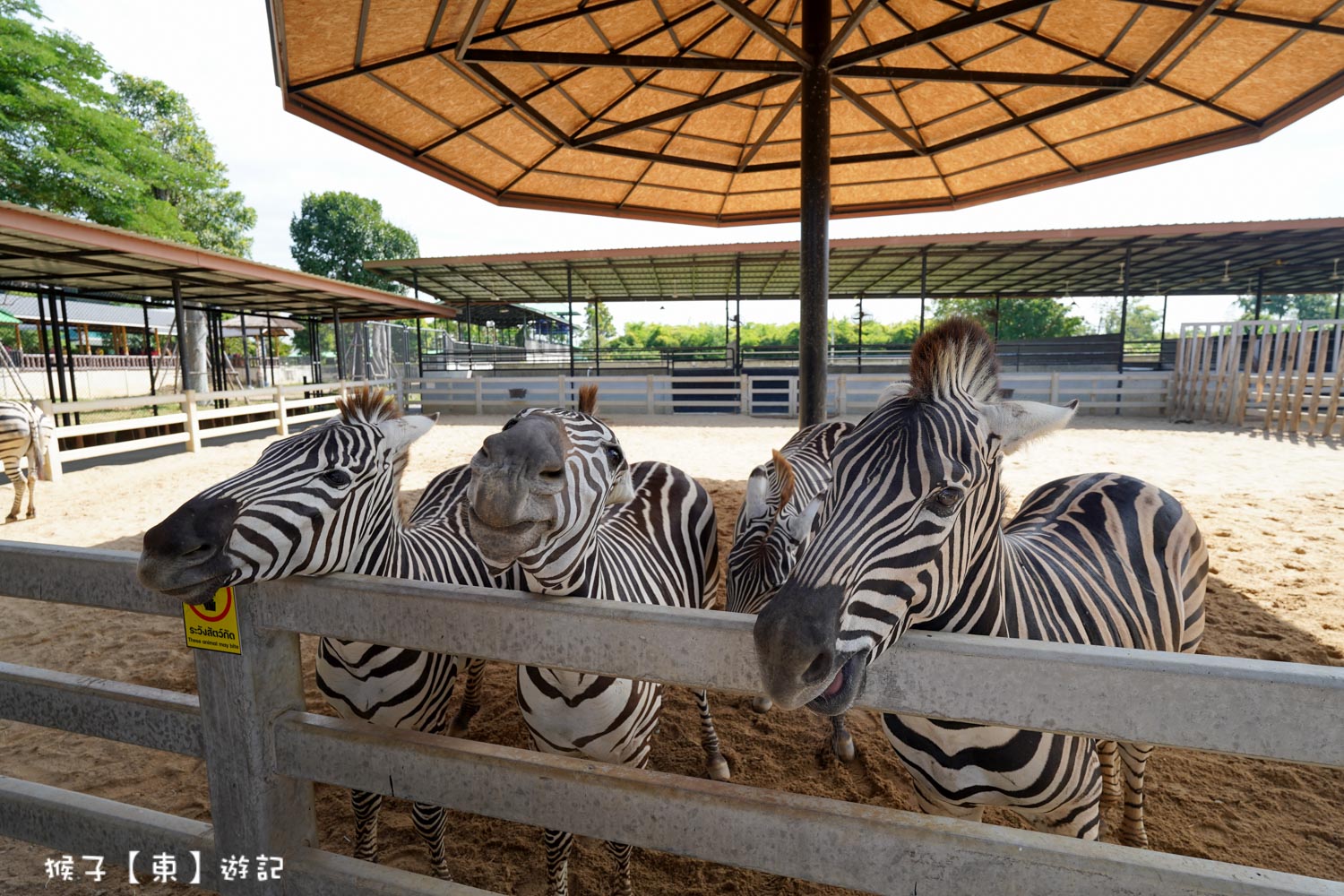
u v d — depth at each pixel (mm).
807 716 3588
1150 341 20172
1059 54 5047
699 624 1134
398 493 2100
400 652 2061
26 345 31750
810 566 1211
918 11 4809
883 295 25875
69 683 1663
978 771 1627
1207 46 4520
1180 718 949
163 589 1354
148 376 29078
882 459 1301
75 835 1699
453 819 2838
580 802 1248
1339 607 4570
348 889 1423
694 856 1196
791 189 7023
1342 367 11039
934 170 6609
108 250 9547
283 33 3621
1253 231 14094
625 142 6199
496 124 5555
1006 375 15938
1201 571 2371
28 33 19609
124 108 27500
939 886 1070
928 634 1094
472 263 17297
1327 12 3971
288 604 1396
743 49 5395
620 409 18062
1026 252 16453
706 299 22234
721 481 8883
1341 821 2684
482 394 18766
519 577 2441
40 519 7477
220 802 1521
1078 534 2195
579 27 4789
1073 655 981
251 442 13727
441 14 4113
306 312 18531
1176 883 965
